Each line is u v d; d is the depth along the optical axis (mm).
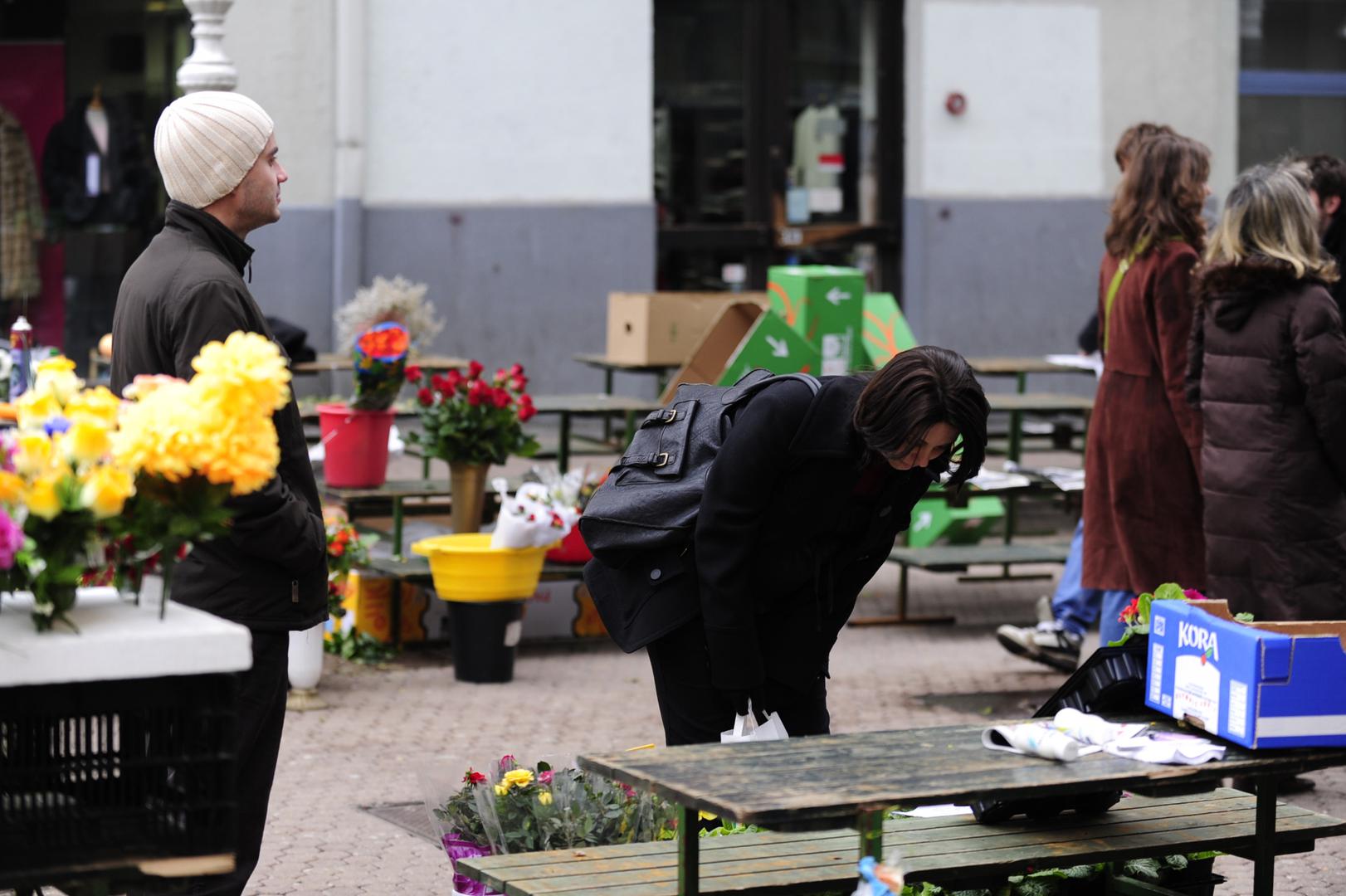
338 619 11047
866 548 5645
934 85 21609
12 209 20047
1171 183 8945
